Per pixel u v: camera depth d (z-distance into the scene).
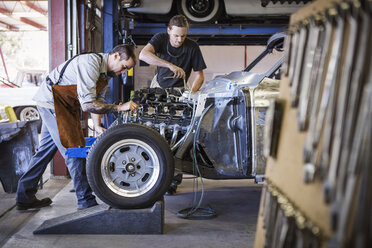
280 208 1.38
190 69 4.20
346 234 0.99
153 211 2.72
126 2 7.07
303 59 1.35
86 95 2.98
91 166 2.76
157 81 4.27
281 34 3.04
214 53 13.10
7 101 9.70
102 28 6.89
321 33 1.24
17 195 3.38
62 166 4.83
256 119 2.92
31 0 15.34
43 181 4.69
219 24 8.15
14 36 20.72
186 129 3.25
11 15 16.36
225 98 3.02
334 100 1.11
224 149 3.07
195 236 2.69
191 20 8.01
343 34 1.10
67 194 4.01
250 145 2.93
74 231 2.73
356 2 1.01
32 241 2.60
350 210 0.99
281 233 1.29
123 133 2.77
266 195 1.60
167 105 3.28
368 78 0.98
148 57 3.83
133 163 2.81
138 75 12.20
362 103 0.99
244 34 8.28
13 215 3.24
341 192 1.03
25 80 10.70
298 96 1.37
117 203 2.75
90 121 11.05
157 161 2.80
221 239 2.62
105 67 3.11
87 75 2.99
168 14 8.40
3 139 3.83
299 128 1.30
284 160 1.46
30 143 4.09
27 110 9.77
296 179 1.33
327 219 1.09
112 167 2.88
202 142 3.11
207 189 4.25
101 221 2.72
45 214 3.27
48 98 3.19
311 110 1.25
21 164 4.05
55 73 3.18
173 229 2.84
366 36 0.99
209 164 3.36
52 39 4.85
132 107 2.99
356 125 1.00
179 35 3.88
